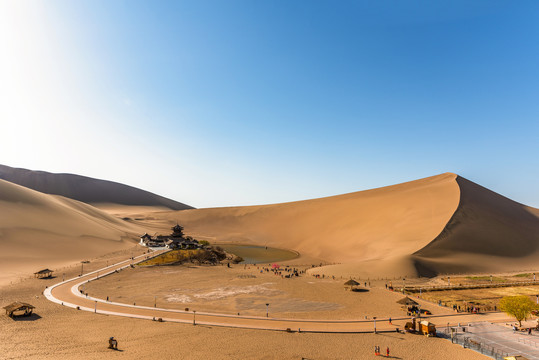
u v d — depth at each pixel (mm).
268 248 190000
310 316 61688
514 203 192625
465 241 134625
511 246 137750
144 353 42938
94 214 194125
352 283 84000
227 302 69562
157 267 109188
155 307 64062
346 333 53719
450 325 58812
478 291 87438
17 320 53625
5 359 39406
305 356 44250
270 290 80938
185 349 44875
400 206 181625
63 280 84000
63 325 52219
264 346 47062
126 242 152500
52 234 125938
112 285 81562
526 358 42312
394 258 117312
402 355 45531
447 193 176500
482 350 47062
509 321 61531
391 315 63719
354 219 192750
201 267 115375
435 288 88750
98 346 44562
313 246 178125
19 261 97812
